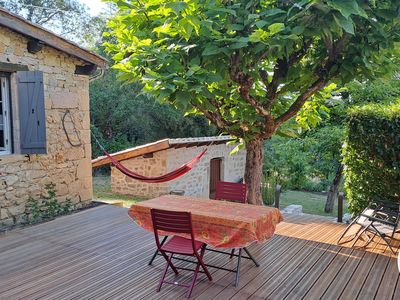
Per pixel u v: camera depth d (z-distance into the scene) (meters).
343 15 3.35
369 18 3.97
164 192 10.36
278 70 5.43
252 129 5.57
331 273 3.93
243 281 3.72
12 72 5.77
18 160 5.84
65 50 6.29
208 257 4.36
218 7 4.19
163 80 3.97
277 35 3.89
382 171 5.76
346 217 7.29
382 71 4.61
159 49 4.22
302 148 10.52
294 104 5.41
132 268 4.00
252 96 5.33
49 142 6.34
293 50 4.81
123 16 4.60
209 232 3.74
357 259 4.34
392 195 5.72
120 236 5.05
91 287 3.54
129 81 4.75
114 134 17.06
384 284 3.68
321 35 3.96
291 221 6.18
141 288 3.54
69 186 6.76
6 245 4.68
